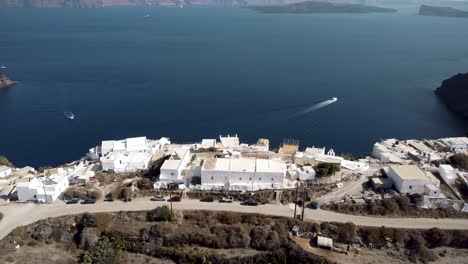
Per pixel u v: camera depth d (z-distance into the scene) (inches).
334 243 3998.5
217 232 4077.3
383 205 4379.9
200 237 4028.1
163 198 4562.0
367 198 4488.2
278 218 4207.7
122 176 5093.5
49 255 3978.8
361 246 3981.3
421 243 3954.2
